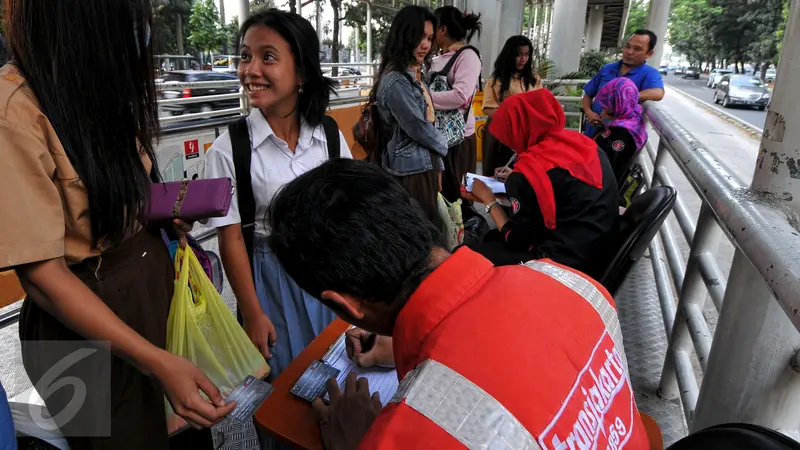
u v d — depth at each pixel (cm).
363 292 75
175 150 329
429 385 63
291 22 147
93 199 97
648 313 268
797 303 66
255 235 162
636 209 189
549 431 63
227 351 121
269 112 157
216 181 120
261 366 127
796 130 92
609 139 368
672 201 175
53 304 92
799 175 94
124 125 99
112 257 110
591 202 197
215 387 104
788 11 92
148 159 122
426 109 274
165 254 127
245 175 154
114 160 98
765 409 108
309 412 110
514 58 441
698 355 158
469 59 341
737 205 99
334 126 171
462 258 76
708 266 163
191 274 120
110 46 92
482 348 66
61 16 86
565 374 69
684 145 176
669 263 226
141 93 102
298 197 78
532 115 210
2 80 87
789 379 103
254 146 155
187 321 114
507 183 216
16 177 84
